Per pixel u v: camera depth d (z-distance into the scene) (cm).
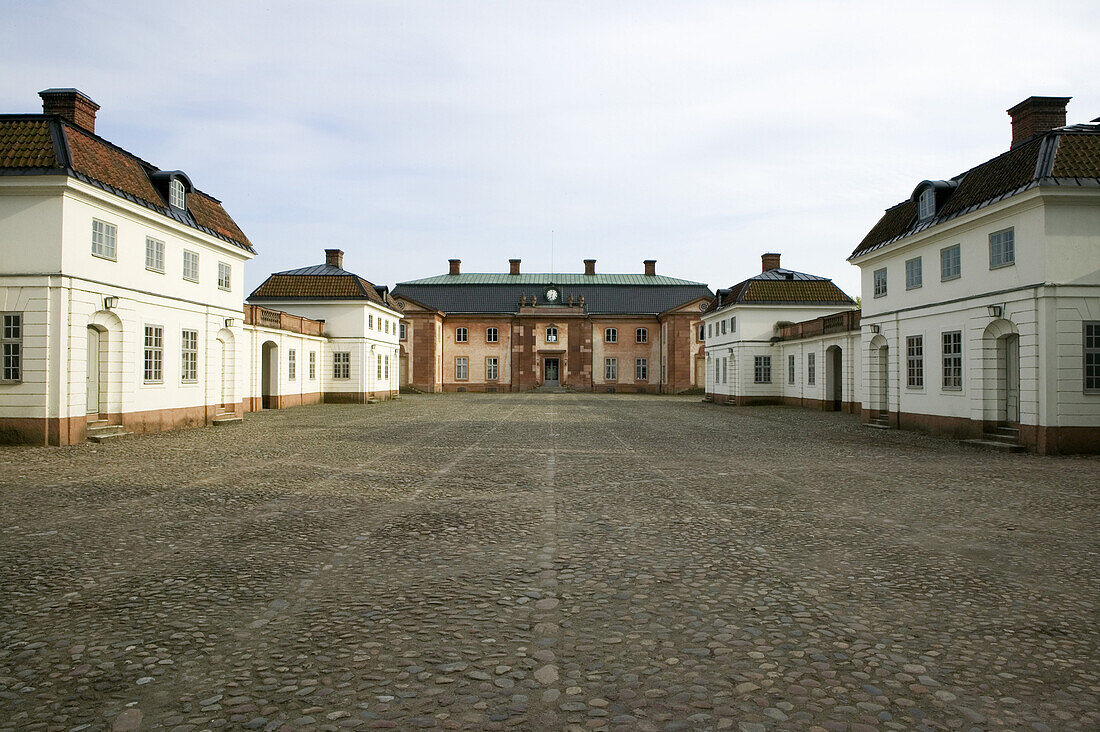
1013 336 1727
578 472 1247
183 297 2127
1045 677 416
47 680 403
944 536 768
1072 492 1048
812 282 4025
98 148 1809
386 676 409
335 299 4019
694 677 411
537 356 6384
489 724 354
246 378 3083
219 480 1133
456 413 3047
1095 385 1548
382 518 849
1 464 1309
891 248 2181
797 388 3728
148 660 431
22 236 1605
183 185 2139
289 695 385
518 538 751
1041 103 1828
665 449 1631
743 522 834
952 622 505
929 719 364
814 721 360
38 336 1602
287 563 651
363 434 1988
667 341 6100
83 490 1029
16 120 1659
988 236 1750
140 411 1919
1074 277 1551
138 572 618
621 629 488
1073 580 609
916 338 2100
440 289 6525
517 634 477
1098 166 1532
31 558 661
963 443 1773
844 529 799
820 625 498
